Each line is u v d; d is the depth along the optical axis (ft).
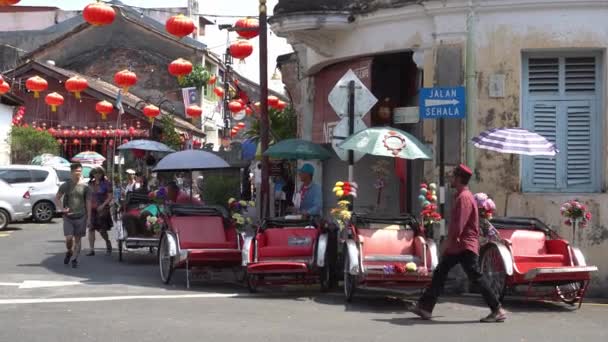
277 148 46.50
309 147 46.50
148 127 117.91
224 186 71.77
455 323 31.09
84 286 40.40
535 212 40.22
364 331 28.81
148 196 53.42
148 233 51.65
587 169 41.52
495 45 40.68
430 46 41.88
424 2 41.14
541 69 41.73
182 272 47.09
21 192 78.02
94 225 56.29
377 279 34.68
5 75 120.98
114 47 140.97
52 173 85.30
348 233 36.73
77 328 28.30
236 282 43.47
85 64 141.38
